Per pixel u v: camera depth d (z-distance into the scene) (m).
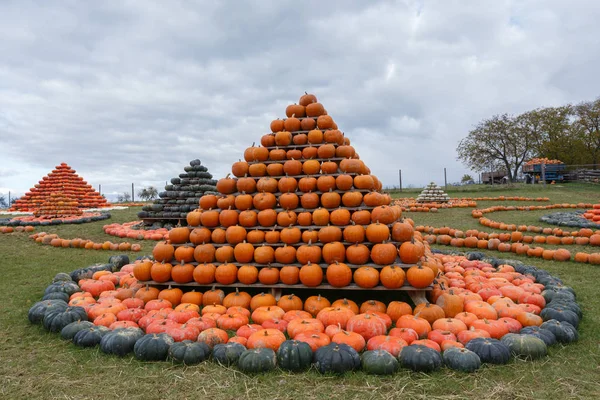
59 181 25.23
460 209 20.52
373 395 3.47
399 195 30.09
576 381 3.67
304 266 5.75
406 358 3.88
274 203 6.58
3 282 7.42
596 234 10.85
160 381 3.76
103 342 4.39
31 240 12.80
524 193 26.20
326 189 6.48
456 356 3.92
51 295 5.91
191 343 4.22
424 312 5.04
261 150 7.03
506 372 3.82
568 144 41.53
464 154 44.69
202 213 6.48
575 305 5.32
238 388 3.62
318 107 7.45
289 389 3.59
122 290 6.07
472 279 6.54
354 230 5.88
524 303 5.66
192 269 6.06
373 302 5.41
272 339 4.31
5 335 4.87
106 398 3.49
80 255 10.43
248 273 5.88
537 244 11.30
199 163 16.22
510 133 42.38
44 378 3.83
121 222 16.97
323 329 4.81
